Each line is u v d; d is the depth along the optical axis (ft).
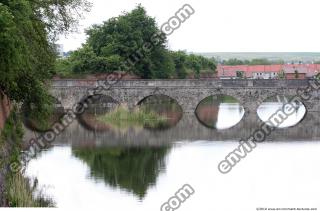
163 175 152.25
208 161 172.35
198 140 218.18
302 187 139.74
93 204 120.88
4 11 103.50
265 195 131.44
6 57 104.83
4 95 147.74
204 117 309.83
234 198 128.47
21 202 108.68
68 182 141.59
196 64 472.85
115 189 135.74
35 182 140.67
